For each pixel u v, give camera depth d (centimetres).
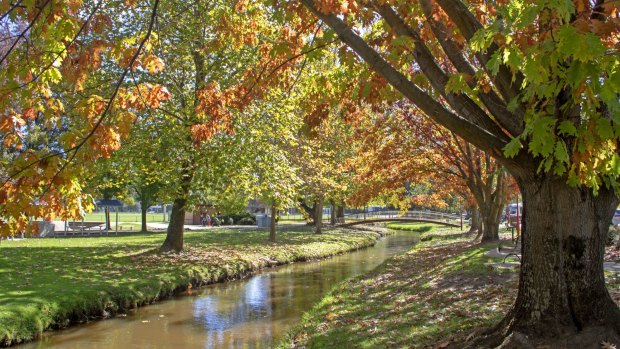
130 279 1484
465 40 582
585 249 526
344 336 822
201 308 1345
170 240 2045
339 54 734
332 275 1947
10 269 1564
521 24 336
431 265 1594
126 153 1688
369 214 6544
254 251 2316
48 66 485
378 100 736
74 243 2544
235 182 1825
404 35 573
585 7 366
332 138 3384
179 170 1752
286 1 771
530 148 375
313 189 3123
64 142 482
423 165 2298
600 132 354
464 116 569
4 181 448
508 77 512
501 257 1512
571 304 523
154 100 559
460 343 613
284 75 877
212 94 832
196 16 1788
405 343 707
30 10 486
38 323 1058
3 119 479
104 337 1065
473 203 2831
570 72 330
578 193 520
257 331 1112
